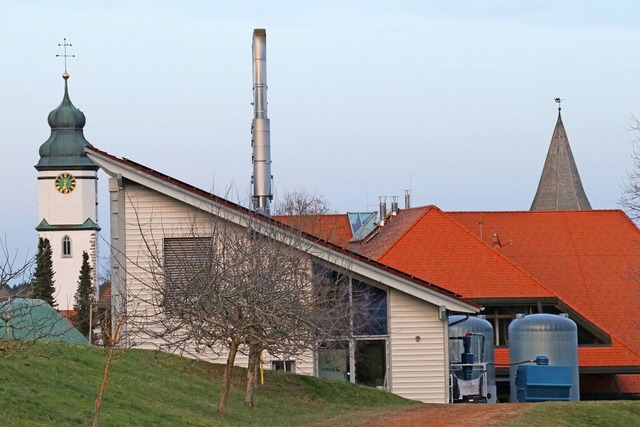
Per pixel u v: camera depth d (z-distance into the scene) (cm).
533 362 4269
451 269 5434
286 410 2995
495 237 6425
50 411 2159
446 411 2961
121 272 3803
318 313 3123
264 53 5481
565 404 3141
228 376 2722
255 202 5209
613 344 5350
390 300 3941
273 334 2814
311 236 3772
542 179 11662
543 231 6481
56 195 18112
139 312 3456
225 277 2733
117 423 2195
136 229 3850
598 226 6506
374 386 3928
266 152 5381
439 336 3959
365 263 3850
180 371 3189
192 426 2373
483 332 4362
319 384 3459
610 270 6231
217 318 2736
